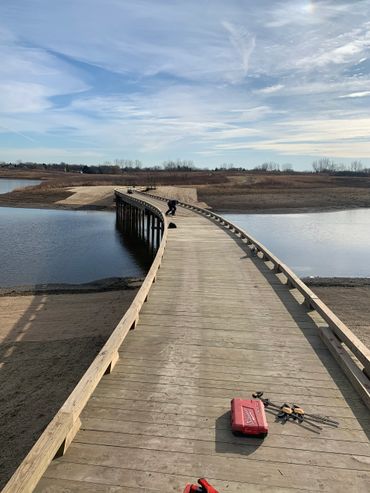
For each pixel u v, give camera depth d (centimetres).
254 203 5209
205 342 667
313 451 416
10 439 676
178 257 1305
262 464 397
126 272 1975
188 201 5094
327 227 3591
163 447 418
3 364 957
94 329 1169
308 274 2003
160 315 782
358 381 520
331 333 666
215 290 945
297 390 528
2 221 3722
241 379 554
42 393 824
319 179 9538
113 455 405
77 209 4803
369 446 424
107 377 553
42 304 1405
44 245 2620
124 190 4731
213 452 412
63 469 385
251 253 1375
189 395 514
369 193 6334
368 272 2047
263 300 877
